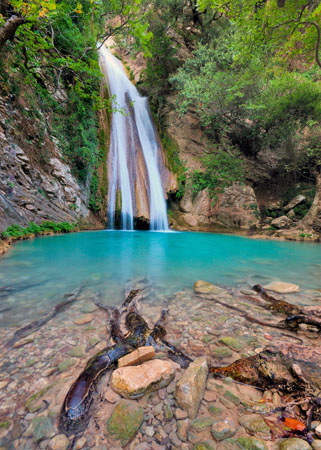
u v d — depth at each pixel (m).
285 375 1.49
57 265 4.91
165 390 1.41
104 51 22.81
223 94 15.96
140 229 16.41
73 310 2.67
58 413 1.24
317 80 15.97
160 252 7.11
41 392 1.38
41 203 10.20
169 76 20.64
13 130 9.55
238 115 17.83
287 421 1.21
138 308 2.73
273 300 3.00
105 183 15.30
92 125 15.20
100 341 1.99
